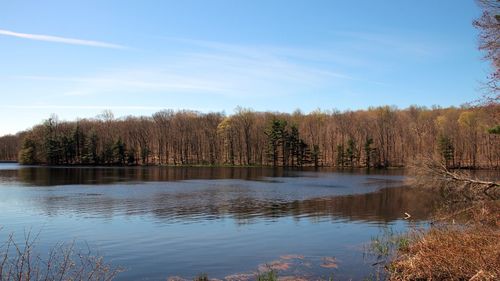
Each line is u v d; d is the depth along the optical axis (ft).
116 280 47.42
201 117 399.85
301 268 51.67
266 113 399.03
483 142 282.56
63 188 158.51
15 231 75.97
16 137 482.28
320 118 398.01
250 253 60.03
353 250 61.00
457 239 48.52
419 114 374.84
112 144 355.15
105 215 94.22
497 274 36.32
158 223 84.58
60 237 70.95
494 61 53.21
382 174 254.27
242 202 119.24
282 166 348.38
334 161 348.79
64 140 353.31
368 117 366.22
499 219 59.21
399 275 45.29
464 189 80.12
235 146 366.84
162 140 382.01
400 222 86.38
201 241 67.92
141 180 202.80
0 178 210.38
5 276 33.24
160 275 49.47
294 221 87.40
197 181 197.57
